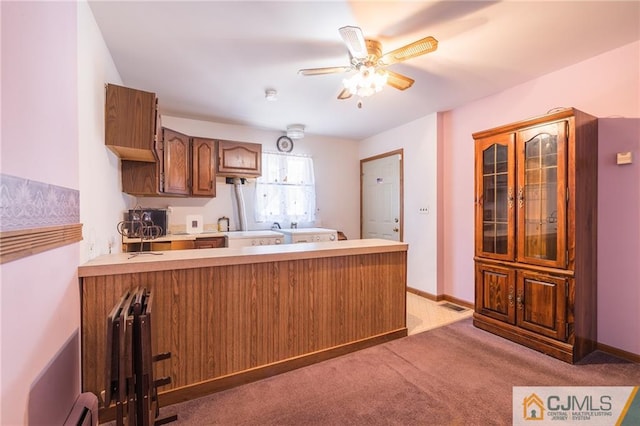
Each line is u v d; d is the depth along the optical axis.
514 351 2.40
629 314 2.27
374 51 2.09
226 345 1.91
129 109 2.07
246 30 2.00
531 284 2.45
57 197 1.28
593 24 1.95
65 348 1.37
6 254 0.90
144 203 3.68
